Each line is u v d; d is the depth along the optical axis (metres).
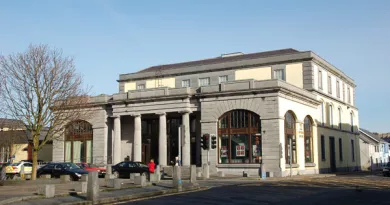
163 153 46.84
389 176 45.38
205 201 19.52
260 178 37.22
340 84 61.22
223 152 43.22
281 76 50.88
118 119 49.91
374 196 21.66
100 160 50.62
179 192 24.19
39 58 34.50
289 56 50.50
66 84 35.81
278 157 40.28
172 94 46.59
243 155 42.19
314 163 48.91
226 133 43.34
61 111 35.66
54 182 31.86
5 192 23.97
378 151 91.06
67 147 53.66
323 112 53.34
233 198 20.64
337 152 57.47
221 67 53.84
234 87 43.25
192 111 46.34
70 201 19.20
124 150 52.12
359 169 67.06
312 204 18.11
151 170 36.47
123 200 20.53
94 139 51.41
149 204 18.58
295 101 45.03
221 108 43.62
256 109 41.88
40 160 61.38
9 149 58.00
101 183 30.48
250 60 52.41
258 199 20.19
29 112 34.19
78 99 36.91
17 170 43.03
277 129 40.72
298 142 45.31
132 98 48.72
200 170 40.59
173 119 50.25
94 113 47.62
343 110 61.66
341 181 33.88
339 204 18.09
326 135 53.75
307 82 49.38
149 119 52.16
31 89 34.16
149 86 59.19
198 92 46.31
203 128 44.28
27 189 26.23
